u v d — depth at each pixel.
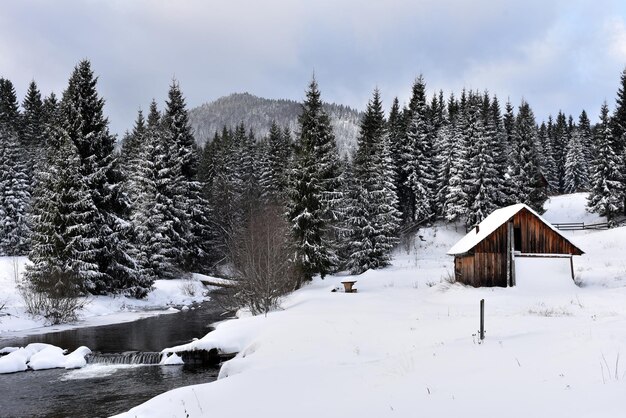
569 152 90.50
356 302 28.09
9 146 55.56
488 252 32.03
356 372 11.63
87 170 35.19
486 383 8.57
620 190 57.50
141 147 50.84
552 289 30.92
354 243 46.81
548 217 69.56
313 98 41.72
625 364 8.07
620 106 65.31
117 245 35.56
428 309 24.67
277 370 13.22
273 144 66.75
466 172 57.44
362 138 49.97
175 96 53.00
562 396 7.16
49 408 14.29
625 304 22.27
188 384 16.75
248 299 28.72
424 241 61.16
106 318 30.58
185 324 28.61
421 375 10.01
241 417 8.74
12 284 33.03
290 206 39.34
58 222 32.16
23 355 19.47
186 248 48.19
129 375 18.00
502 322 16.89
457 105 93.12
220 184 63.19
